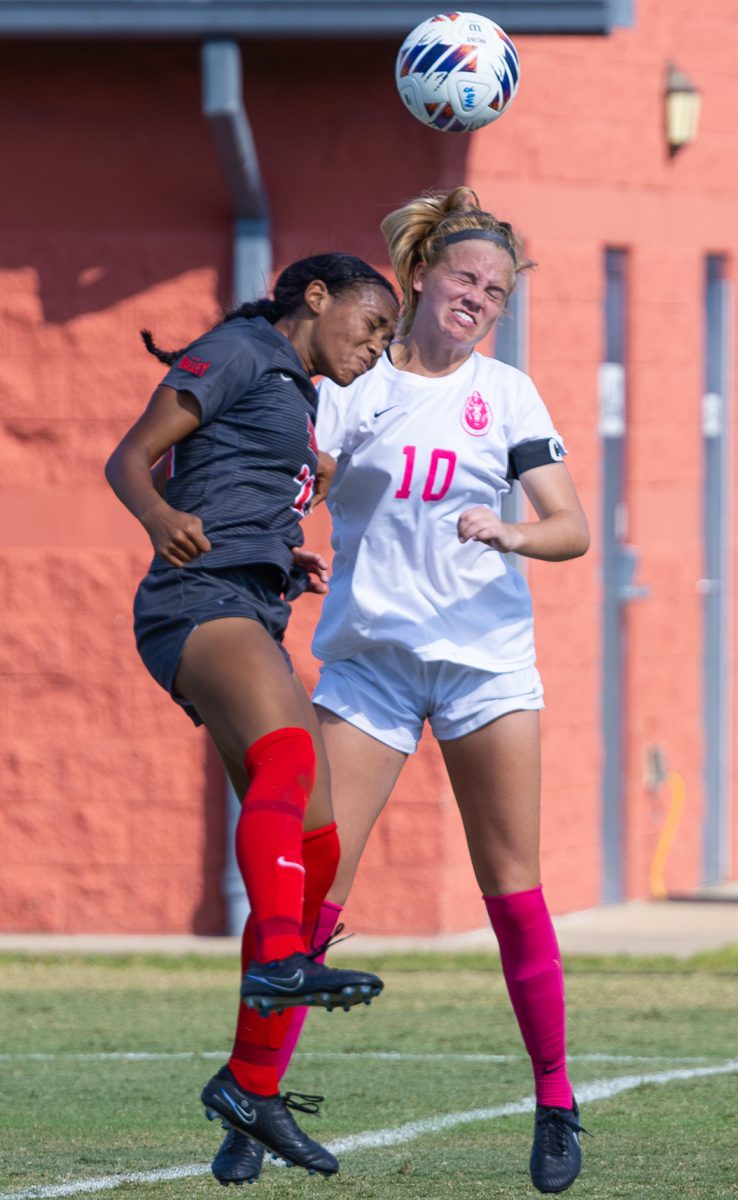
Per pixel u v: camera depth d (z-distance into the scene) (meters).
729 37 50.88
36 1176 20.41
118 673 42.94
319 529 42.19
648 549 48.88
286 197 42.25
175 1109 24.30
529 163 44.62
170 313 42.47
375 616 20.09
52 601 42.94
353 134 42.09
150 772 42.94
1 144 42.69
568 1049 28.70
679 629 50.09
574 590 46.03
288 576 18.02
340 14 38.72
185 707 18.36
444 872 42.28
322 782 18.22
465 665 19.94
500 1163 21.14
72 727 43.00
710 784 52.50
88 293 42.66
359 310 18.31
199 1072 26.97
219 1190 19.75
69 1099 24.92
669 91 48.25
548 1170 19.25
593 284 46.38
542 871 45.47
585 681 46.41
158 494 17.17
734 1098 24.80
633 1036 29.92
